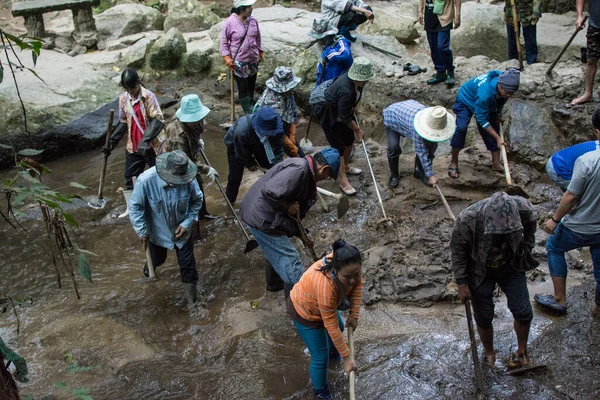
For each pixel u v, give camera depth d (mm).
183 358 4703
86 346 4828
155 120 6184
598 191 4383
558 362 4418
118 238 6375
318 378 4074
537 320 4867
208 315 5199
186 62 10242
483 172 6953
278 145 5812
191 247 5188
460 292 4051
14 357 3051
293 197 4449
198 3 11531
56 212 3516
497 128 6652
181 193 4926
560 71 8289
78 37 10703
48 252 6129
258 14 11070
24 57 9680
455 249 3914
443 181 6855
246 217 4676
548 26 9859
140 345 4844
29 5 10266
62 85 8875
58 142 8406
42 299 5441
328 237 6180
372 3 12492
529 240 3838
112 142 6598
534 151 7180
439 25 7992
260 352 4656
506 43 10039
